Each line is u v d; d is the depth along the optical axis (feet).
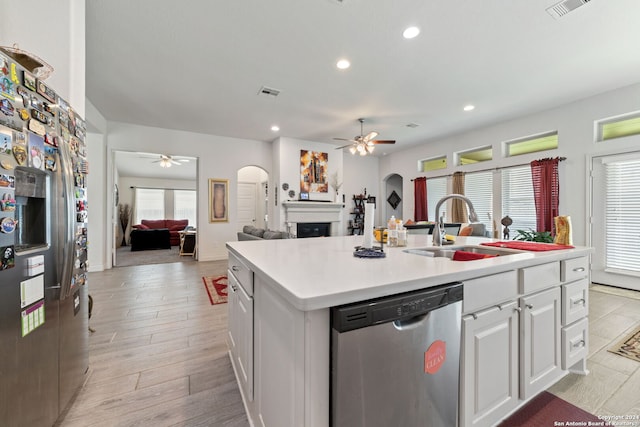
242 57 9.80
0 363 3.17
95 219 15.71
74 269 4.96
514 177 16.71
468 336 3.75
